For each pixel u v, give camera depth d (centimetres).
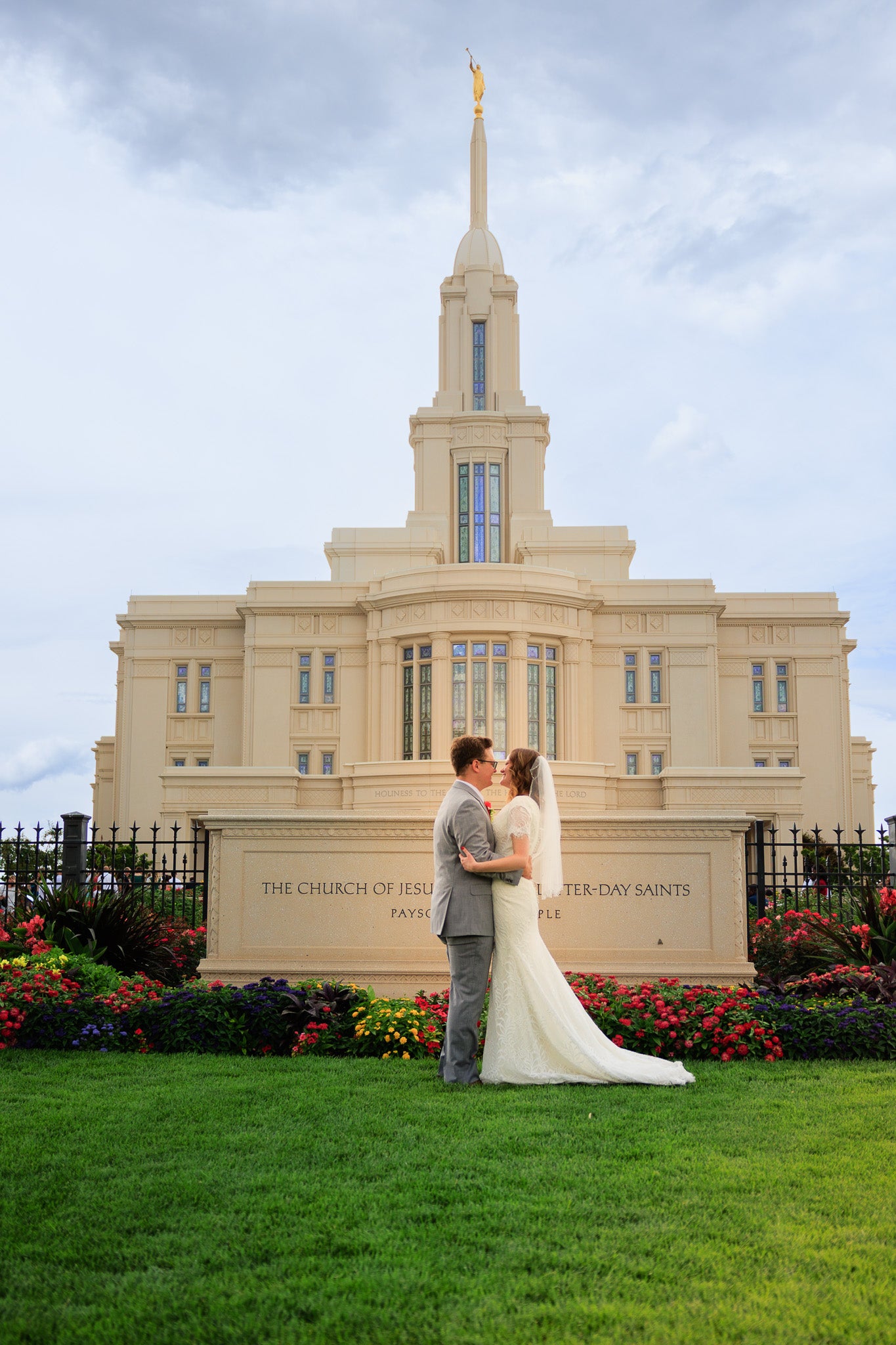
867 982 987
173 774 3381
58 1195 516
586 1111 679
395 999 978
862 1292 409
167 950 1273
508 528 4769
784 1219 485
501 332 5084
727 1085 757
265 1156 580
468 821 772
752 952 1292
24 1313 392
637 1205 503
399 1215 489
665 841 1102
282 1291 409
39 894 1315
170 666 4419
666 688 4234
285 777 3359
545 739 3928
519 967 776
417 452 4891
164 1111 675
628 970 1078
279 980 952
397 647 4047
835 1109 683
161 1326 384
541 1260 439
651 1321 385
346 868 1113
